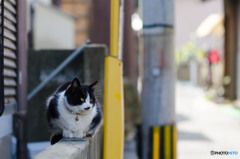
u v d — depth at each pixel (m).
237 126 8.06
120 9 3.46
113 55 3.26
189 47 24.39
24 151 3.95
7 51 3.49
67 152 2.11
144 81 4.06
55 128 2.78
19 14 3.80
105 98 3.21
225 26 11.64
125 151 5.98
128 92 7.59
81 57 4.70
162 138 3.95
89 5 10.90
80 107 2.58
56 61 4.85
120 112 3.20
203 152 5.79
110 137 3.15
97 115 2.87
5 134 3.52
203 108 11.29
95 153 2.96
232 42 11.49
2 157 3.46
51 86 4.77
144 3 4.02
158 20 3.98
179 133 7.43
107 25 10.69
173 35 4.05
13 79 3.71
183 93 17.14
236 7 11.40
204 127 8.07
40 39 7.81
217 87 13.62
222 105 11.39
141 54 4.10
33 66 4.85
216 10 21.75
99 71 4.54
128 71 9.71
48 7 8.12
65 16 9.08
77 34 11.12
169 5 4.01
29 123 4.80
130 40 9.73
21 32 3.84
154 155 3.94
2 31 3.12
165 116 4.00
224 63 11.82
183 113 10.45
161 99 4.00
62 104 2.63
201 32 15.92
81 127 2.69
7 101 3.51
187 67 25.05
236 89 11.52
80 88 2.62
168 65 4.02
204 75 17.66
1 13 3.14
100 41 10.72
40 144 4.65
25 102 3.99
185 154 5.68
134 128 7.47
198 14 25.17
